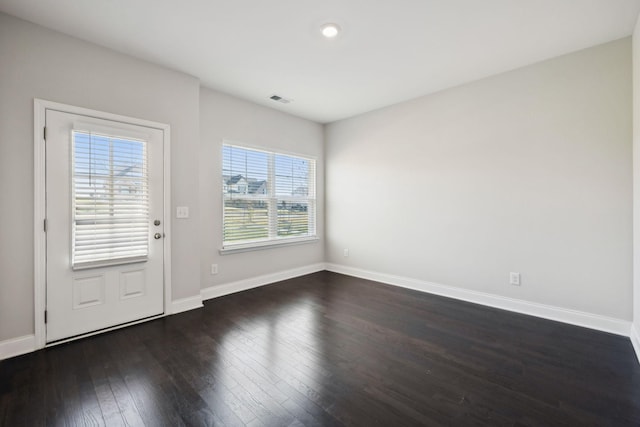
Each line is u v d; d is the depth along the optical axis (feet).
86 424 4.86
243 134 12.32
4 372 6.28
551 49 8.45
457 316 9.48
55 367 6.49
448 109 11.25
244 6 6.59
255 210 13.03
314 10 6.73
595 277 8.42
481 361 6.78
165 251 9.45
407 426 4.80
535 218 9.38
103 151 8.20
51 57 7.42
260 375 6.23
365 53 8.64
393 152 13.05
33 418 4.98
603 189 8.24
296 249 14.73
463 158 10.91
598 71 8.23
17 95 6.99
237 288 12.23
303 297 11.45
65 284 7.66
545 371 6.36
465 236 10.96
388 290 12.34
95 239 8.07
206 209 11.25
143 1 6.40
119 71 8.50
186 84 9.93
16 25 6.97
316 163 15.62
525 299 9.65
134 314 8.86
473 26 7.33
